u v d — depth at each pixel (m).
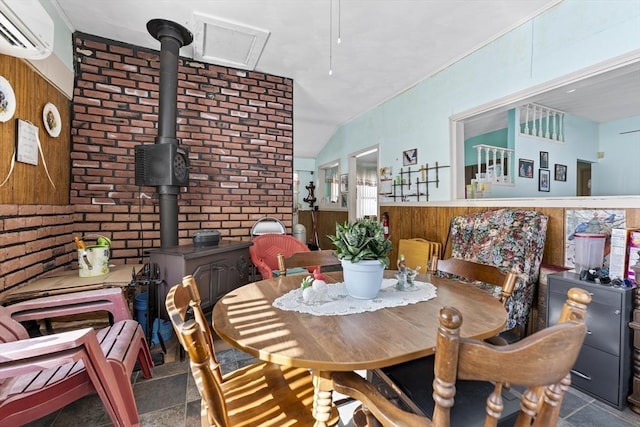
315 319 1.03
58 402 1.19
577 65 2.17
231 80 3.31
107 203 2.75
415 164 3.78
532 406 0.59
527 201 2.52
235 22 2.50
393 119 4.21
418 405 0.97
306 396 1.06
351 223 1.30
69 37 2.55
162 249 2.30
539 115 4.01
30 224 1.97
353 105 4.62
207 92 3.20
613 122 4.71
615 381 1.61
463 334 0.89
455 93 3.19
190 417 1.51
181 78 3.07
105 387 1.24
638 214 1.88
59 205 2.38
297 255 1.84
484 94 2.87
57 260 2.34
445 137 3.34
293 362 0.77
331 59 3.15
